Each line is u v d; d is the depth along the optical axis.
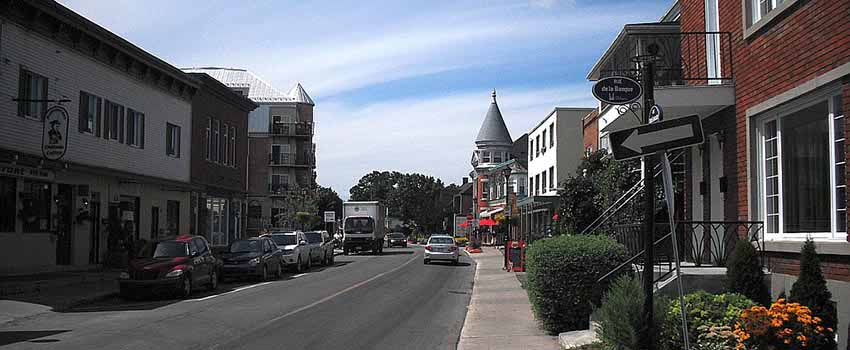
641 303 8.06
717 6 13.51
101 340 11.80
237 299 18.83
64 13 22.36
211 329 13.17
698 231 13.89
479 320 14.50
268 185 66.19
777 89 10.42
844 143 8.74
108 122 26.08
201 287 20.67
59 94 22.89
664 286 10.67
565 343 10.41
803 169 9.95
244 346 11.34
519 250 30.48
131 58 27.34
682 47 15.38
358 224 48.62
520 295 19.95
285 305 17.41
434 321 14.77
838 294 8.81
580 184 22.48
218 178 37.25
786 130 10.46
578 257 11.70
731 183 12.10
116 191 26.83
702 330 8.04
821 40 9.20
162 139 30.64
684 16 15.29
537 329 12.96
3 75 20.12
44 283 19.42
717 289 10.62
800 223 10.02
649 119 8.35
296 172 67.06
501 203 68.81
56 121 21.67
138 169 28.39
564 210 22.83
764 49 10.86
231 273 24.62
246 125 42.12
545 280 11.95
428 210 121.69
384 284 24.16
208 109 35.91
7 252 20.67
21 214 21.19
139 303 17.94
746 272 9.79
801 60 9.73
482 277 27.48
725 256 11.73
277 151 66.69
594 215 22.03
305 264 31.44
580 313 11.77
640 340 7.96
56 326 13.51
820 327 7.62
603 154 23.20
